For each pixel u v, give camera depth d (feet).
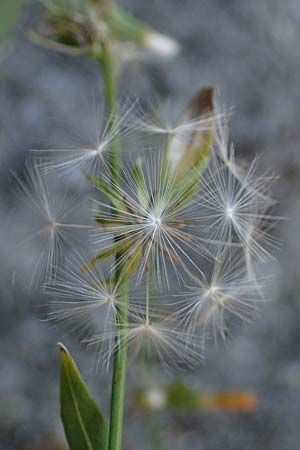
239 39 1.47
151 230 0.60
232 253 0.64
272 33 1.48
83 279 0.61
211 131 0.64
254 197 0.65
